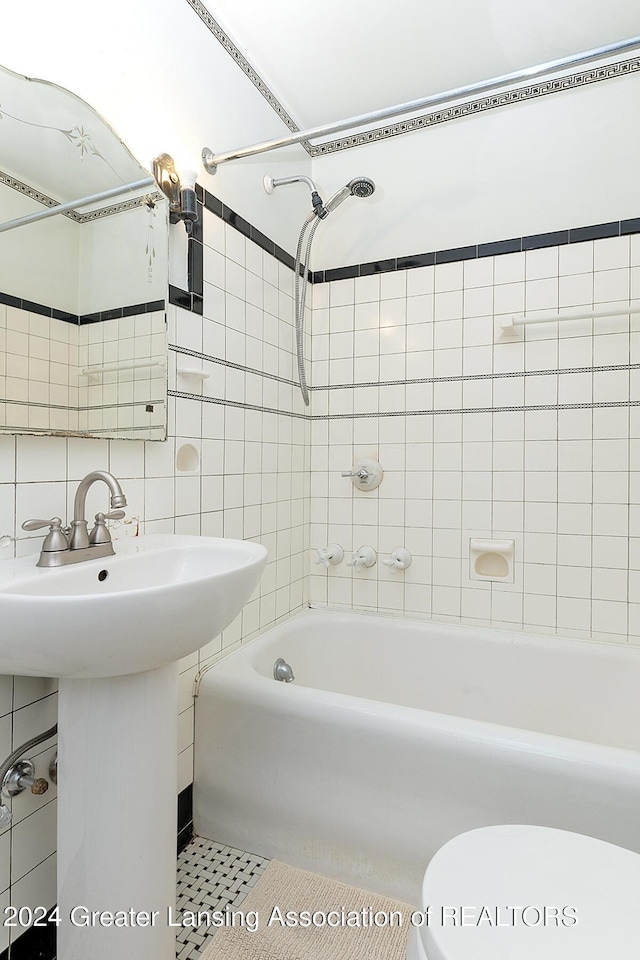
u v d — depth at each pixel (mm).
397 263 2037
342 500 2143
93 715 922
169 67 1381
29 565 978
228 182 1627
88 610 706
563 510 1806
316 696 1342
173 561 1189
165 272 1330
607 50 1257
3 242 962
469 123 1873
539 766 1102
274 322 1900
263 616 1837
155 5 1332
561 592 1811
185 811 1431
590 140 1724
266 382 1852
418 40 1664
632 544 1723
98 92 1181
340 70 1783
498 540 1881
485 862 745
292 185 2008
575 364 1782
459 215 1923
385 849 1237
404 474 2035
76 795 934
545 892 687
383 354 2068
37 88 1021
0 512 992
